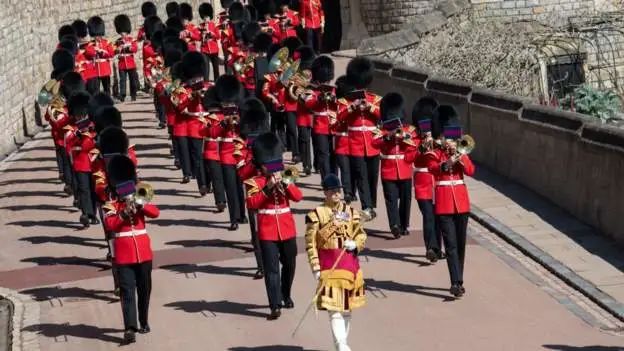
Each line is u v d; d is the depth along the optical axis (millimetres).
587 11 52719
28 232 33812
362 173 31891
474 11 52031
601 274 26938
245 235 31891
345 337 21922
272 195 25016
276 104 38406
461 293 26016
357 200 33938
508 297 26062
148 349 24156
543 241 29438
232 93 31938
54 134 37875
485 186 34812
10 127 45625
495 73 44906
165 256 30203
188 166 37938
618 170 28844
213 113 33500
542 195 33188
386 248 29891
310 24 53125
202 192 36281
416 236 30797
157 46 48906
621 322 24531
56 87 36094
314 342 23953
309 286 27359
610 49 49219
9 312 27375
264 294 27109
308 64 39219
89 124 32906
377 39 49188
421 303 25875
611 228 29219
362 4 57531
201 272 28906
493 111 35969
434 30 49875
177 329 25156
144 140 45250
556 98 45938
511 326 24359
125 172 24469
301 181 36781
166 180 38562
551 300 25828
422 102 29438
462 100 37938
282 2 52438
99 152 27094
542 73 46500
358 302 22297
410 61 48438
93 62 50000
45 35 51344
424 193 28391
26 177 40688
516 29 49062
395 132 29922
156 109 47688
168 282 28234
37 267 30391
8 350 24797
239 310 26094
